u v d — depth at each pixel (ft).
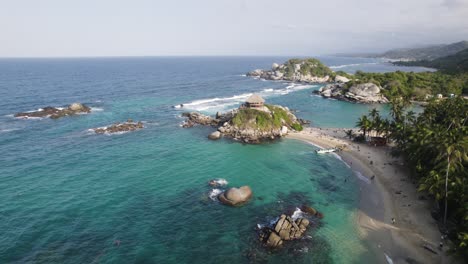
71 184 185.06
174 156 238.27
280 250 128.16
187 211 157.69
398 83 542.98
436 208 157.17
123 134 291.79
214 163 225.97
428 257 124.47
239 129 294.87
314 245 131.95
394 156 227.40
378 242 134.92
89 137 279.28
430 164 174.40
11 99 434.71
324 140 283.59
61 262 117.70
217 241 133.80
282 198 174.70
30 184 183.21
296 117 365.20
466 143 141.28
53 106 396.37
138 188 182.19
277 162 231.09
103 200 166.71
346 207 165.78
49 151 240.73
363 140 278.46
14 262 116.57
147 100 465.88
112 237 134.51
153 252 125.80
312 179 201.87
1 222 142.41
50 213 151.74
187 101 464.24
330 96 532.32
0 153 231.91
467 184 136.77
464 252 111.04
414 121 250.78
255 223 148.05
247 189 174.81
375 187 188.44
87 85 612.29
